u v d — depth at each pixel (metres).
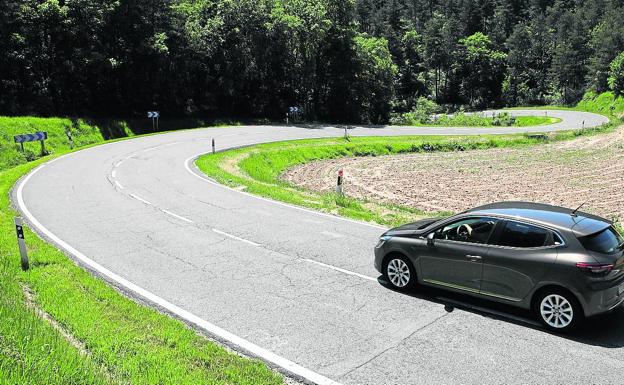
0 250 11.08
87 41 41.12
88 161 26.53
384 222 14.82
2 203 16.33
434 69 124.12
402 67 113.31
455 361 6.99
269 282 10.06
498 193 26.06
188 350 7.08
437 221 9.73
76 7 39.12
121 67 44.53
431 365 6.90
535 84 117.88
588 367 6.77
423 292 9.49
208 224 14.50
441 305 8.88
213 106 53.53
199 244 12.59
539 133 52.56
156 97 48.06
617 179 29.80
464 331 7.88
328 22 56.62
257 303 9.05
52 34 39.38
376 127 55.75
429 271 9.14
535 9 143.12
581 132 54.72
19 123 31.89
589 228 7.83
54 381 5.83
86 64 40.41
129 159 27.36
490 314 8.48
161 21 46.66
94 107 44.56
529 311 8.55
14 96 38.44
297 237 13.20
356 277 10.31
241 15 52.84
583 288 7.39
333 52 61.31
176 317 8.52
